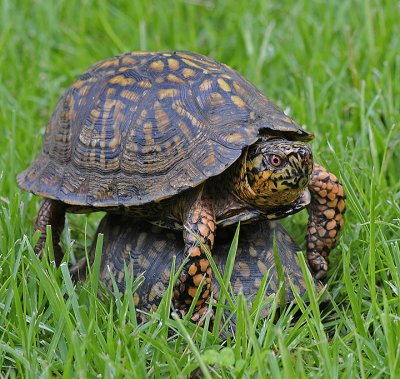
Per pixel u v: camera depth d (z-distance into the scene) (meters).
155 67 5.63
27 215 6.75
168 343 4.98
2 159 7.54
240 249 5.48
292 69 9.29
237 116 5.29
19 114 8.80
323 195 5.57
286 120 5.42
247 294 5.28
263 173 5.00
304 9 10.50
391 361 4.40
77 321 4.90
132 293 5.15
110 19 11.05
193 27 10.57
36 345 5.04
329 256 6.15
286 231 6.00
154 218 5.49
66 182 5.65
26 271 5.60
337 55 9.39
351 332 4.79
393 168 7.31
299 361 4.28
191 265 5.00
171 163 5.24
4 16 10.96
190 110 5.34
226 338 4.98
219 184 5.25
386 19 9.77
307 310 4.87
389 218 6.20
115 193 5.38
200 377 4.68
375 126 7.57
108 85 5.64
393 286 5.22
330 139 7.50
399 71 8.71
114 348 4.66
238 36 10.28
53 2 11.41
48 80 9.82
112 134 5.47
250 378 4.46
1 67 9.93
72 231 6.93
